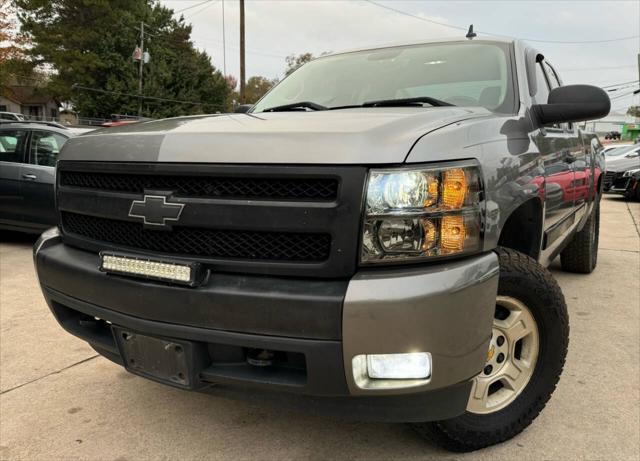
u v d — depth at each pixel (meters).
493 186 1.92
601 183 4.97
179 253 1.89
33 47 37.31
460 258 1.79
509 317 2.23
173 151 1.91
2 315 4.08
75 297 2.21
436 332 1.68
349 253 1.70
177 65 41.41
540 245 2.57
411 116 2.03
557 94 2.70
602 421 2.51
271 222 1.75
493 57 3.05
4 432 2.50
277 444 2.38
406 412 1.81
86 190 2.20
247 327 1.76
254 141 1.82
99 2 39.84
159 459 2.28
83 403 2.77
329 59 3.60
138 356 2.05
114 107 38.56
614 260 6.00
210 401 2.78
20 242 6.97
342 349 1.67
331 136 1.77
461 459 2.23
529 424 2.35
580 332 3.67
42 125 6.48
